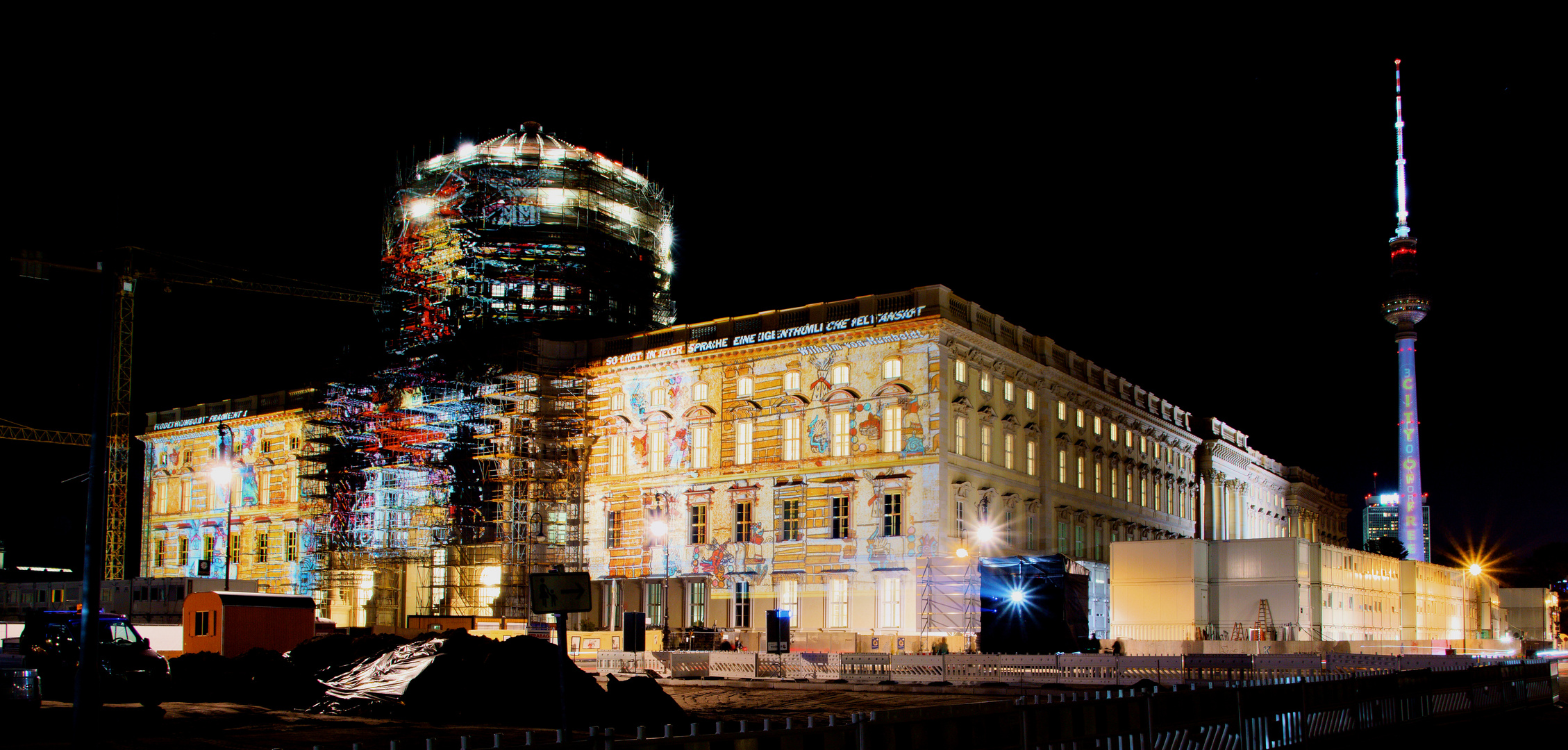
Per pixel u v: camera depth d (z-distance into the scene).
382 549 88.19
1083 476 90.56
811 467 73.62
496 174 97.00
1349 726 27.55
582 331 96.25
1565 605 175.38
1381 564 87.38
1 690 28.02
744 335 78.25
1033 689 47.72
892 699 43.19
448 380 88.00
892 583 69.56
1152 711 21.00
